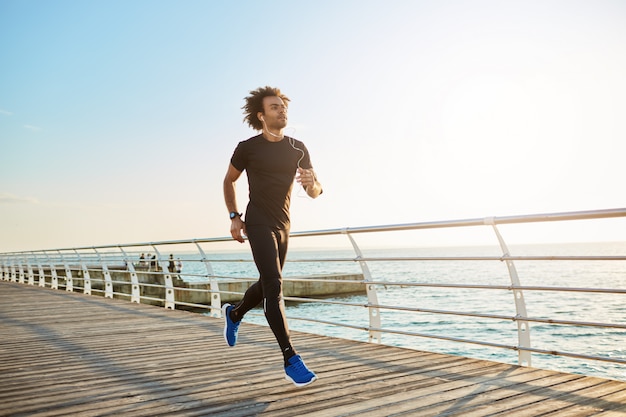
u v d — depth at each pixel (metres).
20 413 2.65
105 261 10.73
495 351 13.31
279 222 3.01
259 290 3.21
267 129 3.04
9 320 6.86
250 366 3.68
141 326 6.03
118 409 2.69
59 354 4.35
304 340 4.70
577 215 2.84
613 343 13.96
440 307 23.48
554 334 15.65
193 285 24.44
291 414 2.51
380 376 3.25
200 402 2.78
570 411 2.42
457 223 3.62
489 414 2.42
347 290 31.52
